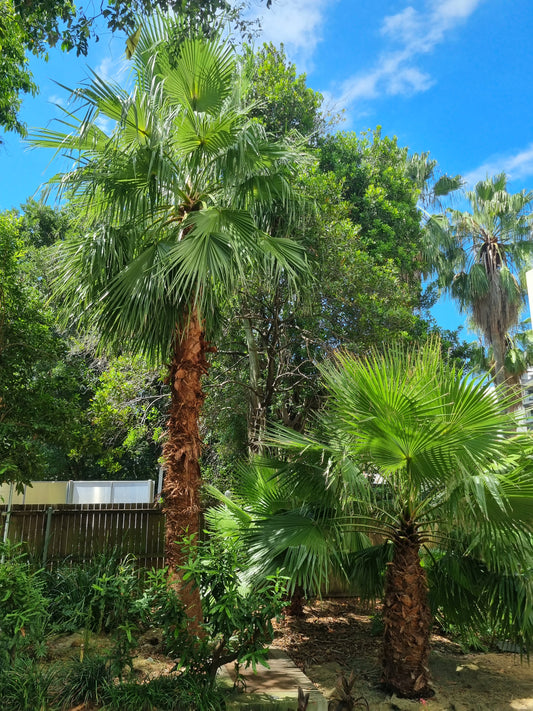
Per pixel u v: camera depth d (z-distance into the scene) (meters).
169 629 4.61
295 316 10.23
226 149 6.18
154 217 6.82
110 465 12.74
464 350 15.05
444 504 4.91
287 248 6.71
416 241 14.66
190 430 5.98
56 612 6.37
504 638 5.64
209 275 6.07
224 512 6.71
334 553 5.21
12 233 8.25
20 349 8.05
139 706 4.20
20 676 4.27
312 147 13.53
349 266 10.16
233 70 6.47
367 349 9.98
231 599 4.47
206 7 4.78
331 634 7.19
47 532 8.42
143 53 6.46
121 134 6.12
